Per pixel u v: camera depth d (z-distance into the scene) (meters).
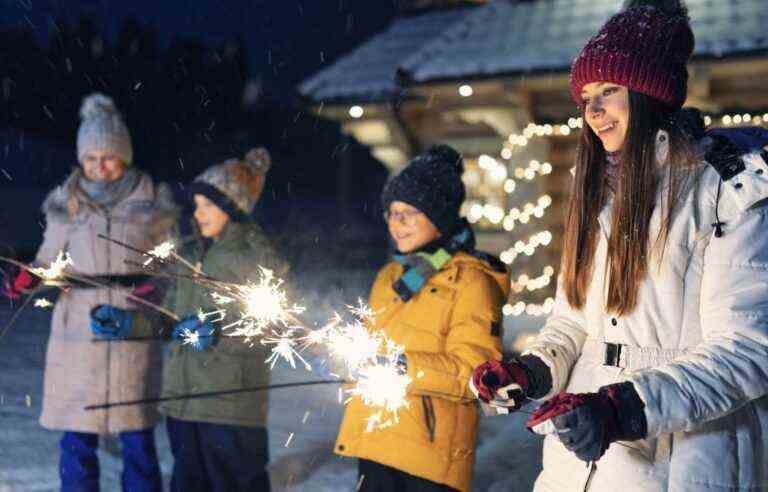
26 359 6.85
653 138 1.71
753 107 8.40
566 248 1.88
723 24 8.39
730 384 1.51
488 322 2.59
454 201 2.83
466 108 9.52
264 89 34.75
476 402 2.60
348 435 2.66
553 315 1.99
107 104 3.92
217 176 3.46
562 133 9.28
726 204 1.61
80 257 3.74
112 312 3.53
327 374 1.95
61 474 3.59
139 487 3.62
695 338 1.64
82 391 3.57
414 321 2.67
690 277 1.65
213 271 3.38
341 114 10.38
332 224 23.66
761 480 1.62
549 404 1.53
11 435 4.55
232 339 3.23
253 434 3.29
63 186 3.88
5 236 18.38
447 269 2.71
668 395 1.50
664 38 1.71
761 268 1.56
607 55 1.72
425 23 12.34
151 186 3.99
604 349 1.74
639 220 1.69
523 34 9.77
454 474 2.53
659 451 1.65
